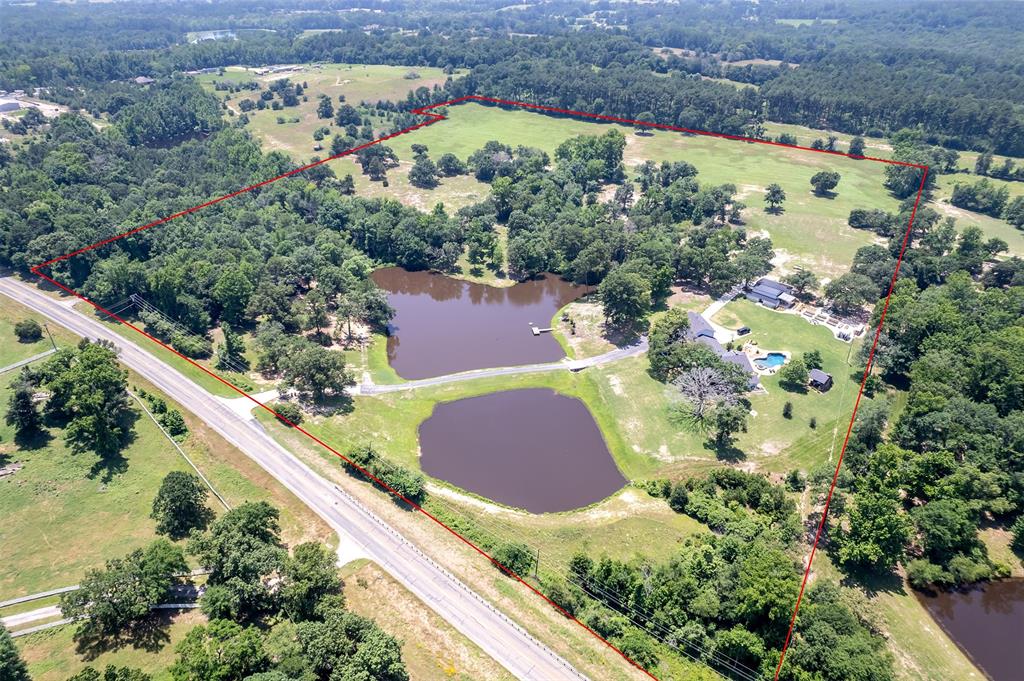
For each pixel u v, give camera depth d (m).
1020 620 103.50
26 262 185.38
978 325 163.38
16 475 120.56
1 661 81.38
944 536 108.12
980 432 127.81
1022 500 117.56
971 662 96.56
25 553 105.31
